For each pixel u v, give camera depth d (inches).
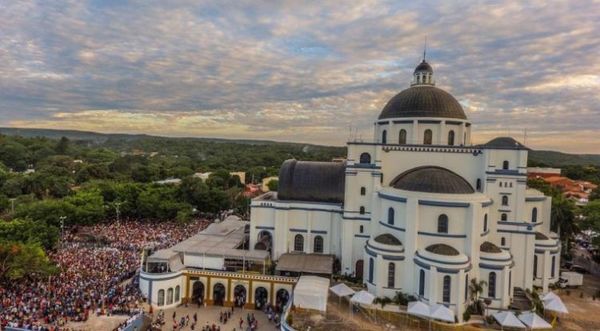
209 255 2925.7
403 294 2492.6
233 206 5797.2
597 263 3523.6
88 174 7755.9
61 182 6417.3
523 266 2736.2
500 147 2751.0
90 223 4527.6
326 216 3090.6
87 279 2810.0
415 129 3016.7
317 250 3117.6
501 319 2172.7
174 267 2844.5
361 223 2923.2
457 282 2293.3
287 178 3245.6
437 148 2888.8
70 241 3946.9
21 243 2920.8
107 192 5182.1
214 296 2829.7
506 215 2758.4
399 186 2768.2
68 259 3196.4
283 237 3117.6
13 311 2283.5
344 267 2942.9
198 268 2920.8
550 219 3284.9
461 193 2566.4
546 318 2372.0
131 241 3887.8
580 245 4429.1
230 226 3983.8
